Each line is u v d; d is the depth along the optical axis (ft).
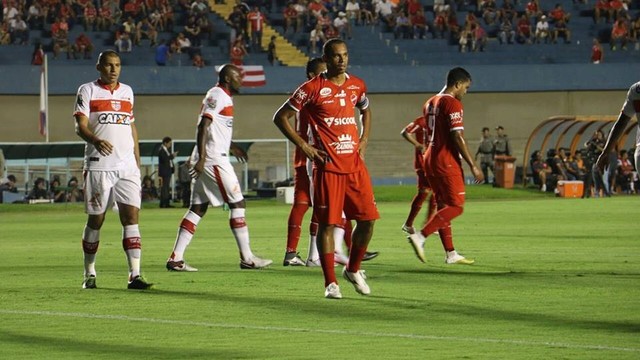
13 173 298.35
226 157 104.17
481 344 59.98
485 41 392.68
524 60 392.68
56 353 58.44
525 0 414.82
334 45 79.05
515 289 85.97
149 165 300.20
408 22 395.14
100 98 87.04
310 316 71.56
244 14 380.58
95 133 87.10
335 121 79.05
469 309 74.33
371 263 110.32
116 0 391.04
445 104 105.09
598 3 406.82
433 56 389.19
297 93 78.84
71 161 302.25
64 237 160.56
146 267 108.17
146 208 260.01
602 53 387.14
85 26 382.63
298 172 107.55
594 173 293.84
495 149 325.62
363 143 84.64
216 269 105.19
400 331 65.00
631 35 399.03
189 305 77.46
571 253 122.01
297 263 108.17
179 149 296.92
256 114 362.12
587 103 376.89
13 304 78.48
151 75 355.77
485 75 372.17
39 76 346.95
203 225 186.91
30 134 347.56
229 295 83.15
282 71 361.51
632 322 67.97
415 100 372.38
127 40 373.61
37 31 381.60
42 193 273.95
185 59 372.79
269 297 81.76
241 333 64.69
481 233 157.28
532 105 375.45
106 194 87.40
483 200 280.10
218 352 58.23
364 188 80.02
